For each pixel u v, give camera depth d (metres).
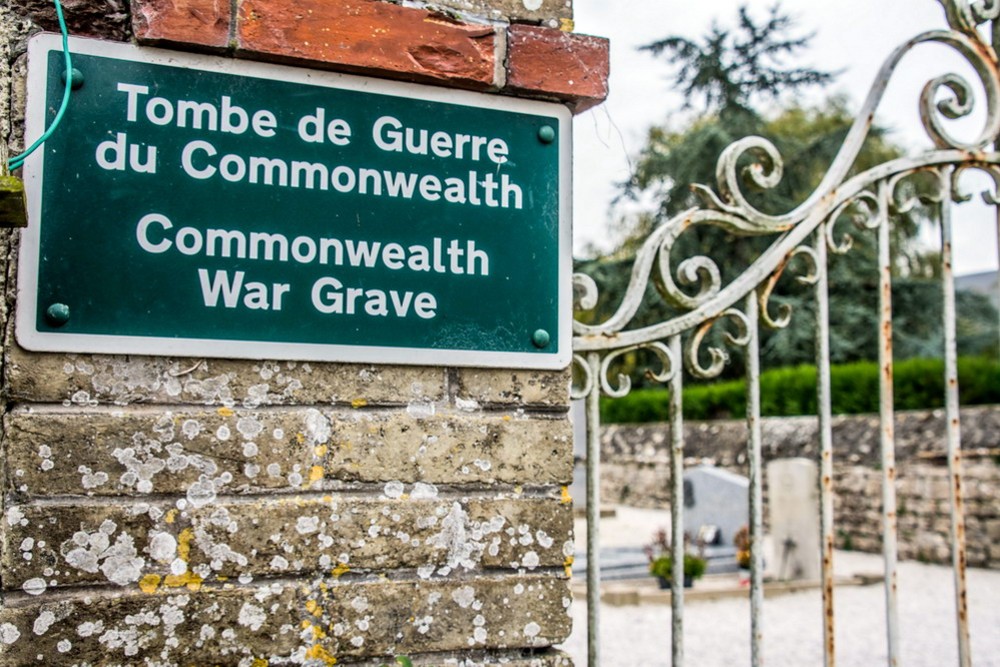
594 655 2.11
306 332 1.72
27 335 1.56
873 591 8.55
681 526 2.24
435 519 1.79
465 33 1.87
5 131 1.59
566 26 1.98
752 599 2.29
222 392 1.68
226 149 1.70
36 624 1.54
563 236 1.92
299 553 1.69
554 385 1.91
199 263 1.67
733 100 17.05
